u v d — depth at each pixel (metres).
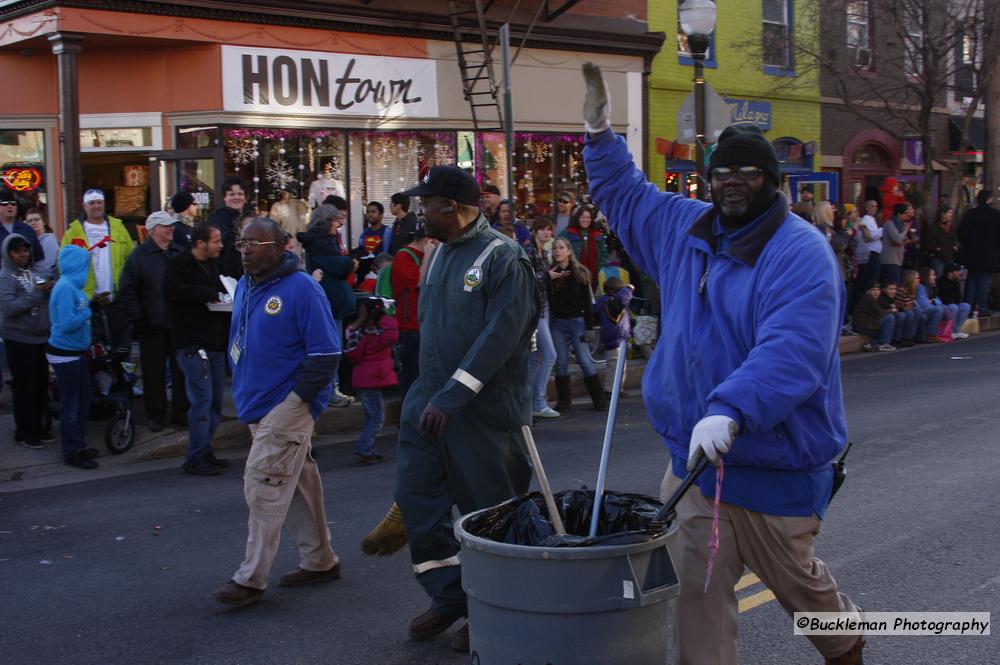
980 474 7.68
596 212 12.95
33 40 12.31
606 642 3.02
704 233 3.40
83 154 13.35
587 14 16.97
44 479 8.35
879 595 5.26
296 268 5.36
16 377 8.81
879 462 8.14
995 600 5.17
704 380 3.33
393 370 8.80
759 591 5.42
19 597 5.55
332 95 13.93
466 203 4.68
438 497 4.71
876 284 15.77
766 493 3.28
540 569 3.01
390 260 11.06
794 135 20.89
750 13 19.84
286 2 13.21
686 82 18.59
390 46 14.47
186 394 9.20
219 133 13.05
